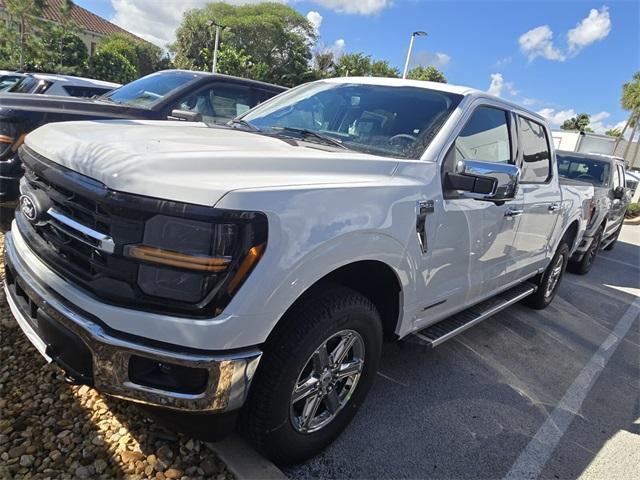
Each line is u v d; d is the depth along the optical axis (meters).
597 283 7.77
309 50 54.06
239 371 1.93
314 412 2.43
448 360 3.95
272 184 1.99
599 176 9.18
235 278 1.85
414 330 3.01
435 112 3.15
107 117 5.04
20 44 28.94
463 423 3.09
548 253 4.96
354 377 2.60
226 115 6.30
